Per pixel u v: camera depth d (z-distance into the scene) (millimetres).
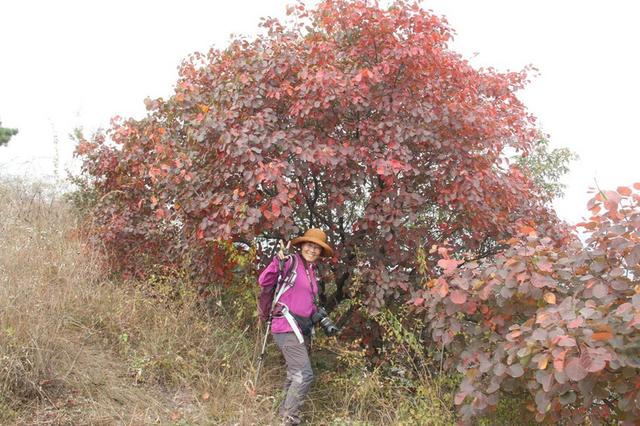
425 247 5754
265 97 5602
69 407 4113
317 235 5051
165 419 4309
